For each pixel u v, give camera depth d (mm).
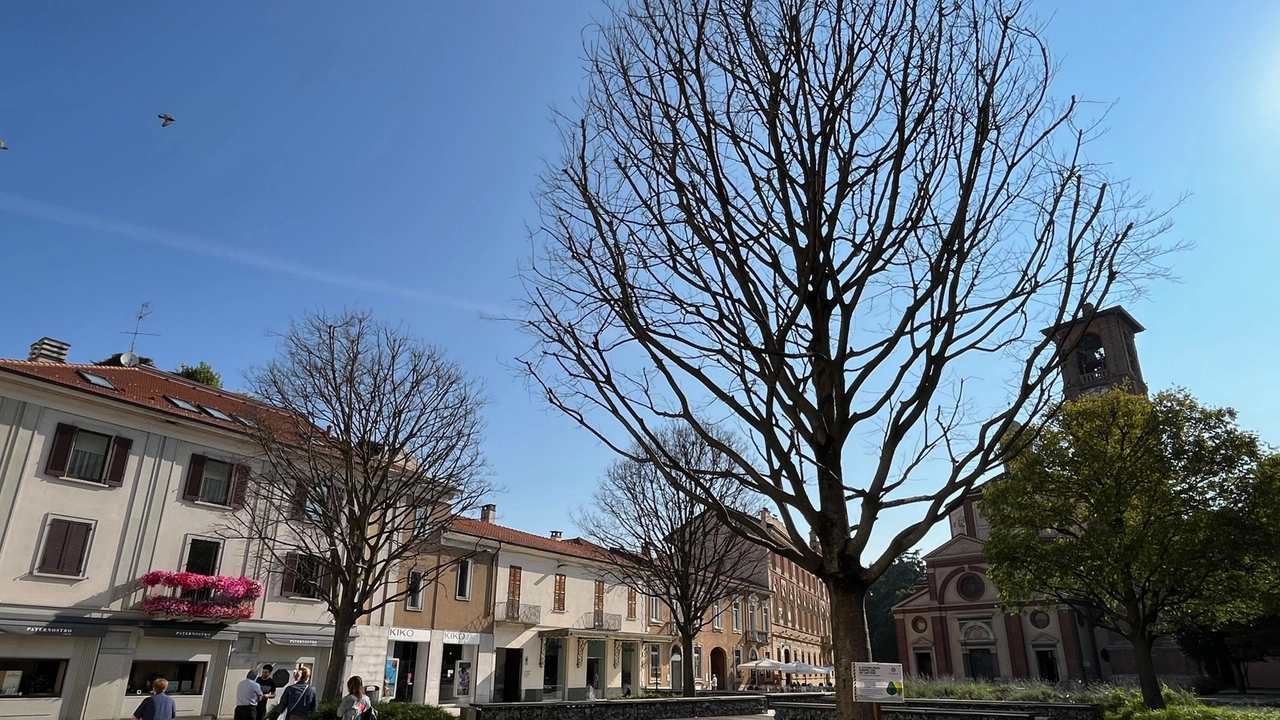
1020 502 23469
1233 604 21141
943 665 46531
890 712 19750
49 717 20688
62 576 21625
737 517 6547
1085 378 48625
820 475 6195
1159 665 43594
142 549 23391
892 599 77812
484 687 32844
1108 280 6254
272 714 11586
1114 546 20266
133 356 28531
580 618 38656
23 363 23219
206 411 26969
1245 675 44062
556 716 20656
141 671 22891
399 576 29906
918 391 6188
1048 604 24688
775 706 21406
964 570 48031
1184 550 19688
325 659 26734
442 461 20578
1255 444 20875
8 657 20484
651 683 42062
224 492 25656
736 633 51375
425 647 30828
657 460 6559
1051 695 25750
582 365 6695
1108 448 22188
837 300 6348
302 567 26203
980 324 6586
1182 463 21219
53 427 22312
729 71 6727
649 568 28172
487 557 34656
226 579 24156
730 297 6426
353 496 19656
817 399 6434
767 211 6684
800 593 67312
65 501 22125
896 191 6281
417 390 20312
